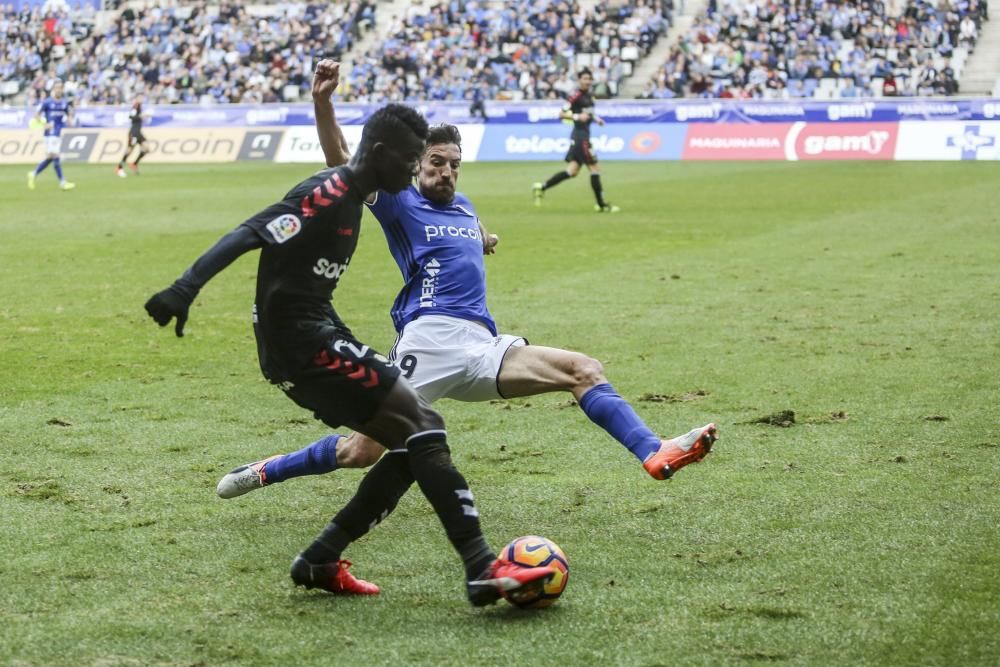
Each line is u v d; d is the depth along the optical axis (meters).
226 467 9.41
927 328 14.97
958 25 55.97
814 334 14.70
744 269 20.27
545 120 52.22
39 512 8.24
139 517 8.14
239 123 55.56
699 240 24.27
